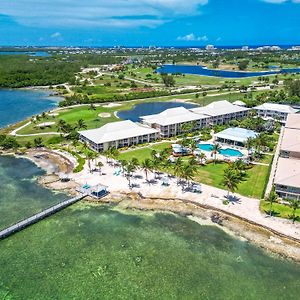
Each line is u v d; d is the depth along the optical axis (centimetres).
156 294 6650
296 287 6862
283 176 10156
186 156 13675
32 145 14975
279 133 17000
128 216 9394
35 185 11194
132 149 14625
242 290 6775
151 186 11000
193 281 7000
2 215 9325
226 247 8069
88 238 8381
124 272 7231
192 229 8788
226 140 15138
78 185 11100
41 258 7638
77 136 15562
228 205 9769
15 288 6756
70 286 6825
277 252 7881
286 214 9231
